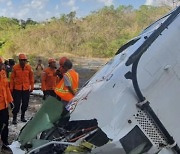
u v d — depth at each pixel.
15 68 9.67
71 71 6.73
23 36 62.88
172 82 3.89
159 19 4.94
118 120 3.81
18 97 9.69
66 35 64.12
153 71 3.89
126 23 68.31
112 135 3.76
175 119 3.84
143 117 3.80
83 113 4.06
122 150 3.72
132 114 3.80
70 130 4.20
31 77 9.96
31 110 12.00
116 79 4.02
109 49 56.88
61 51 61.22
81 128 4.08
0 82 7.12
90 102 4.07
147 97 3.84
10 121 10.07
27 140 4.36
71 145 3.90
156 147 3.76
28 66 9.81
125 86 3.92
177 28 4.05
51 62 10.57
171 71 3.90
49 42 62.06
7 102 7.26
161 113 3.83
